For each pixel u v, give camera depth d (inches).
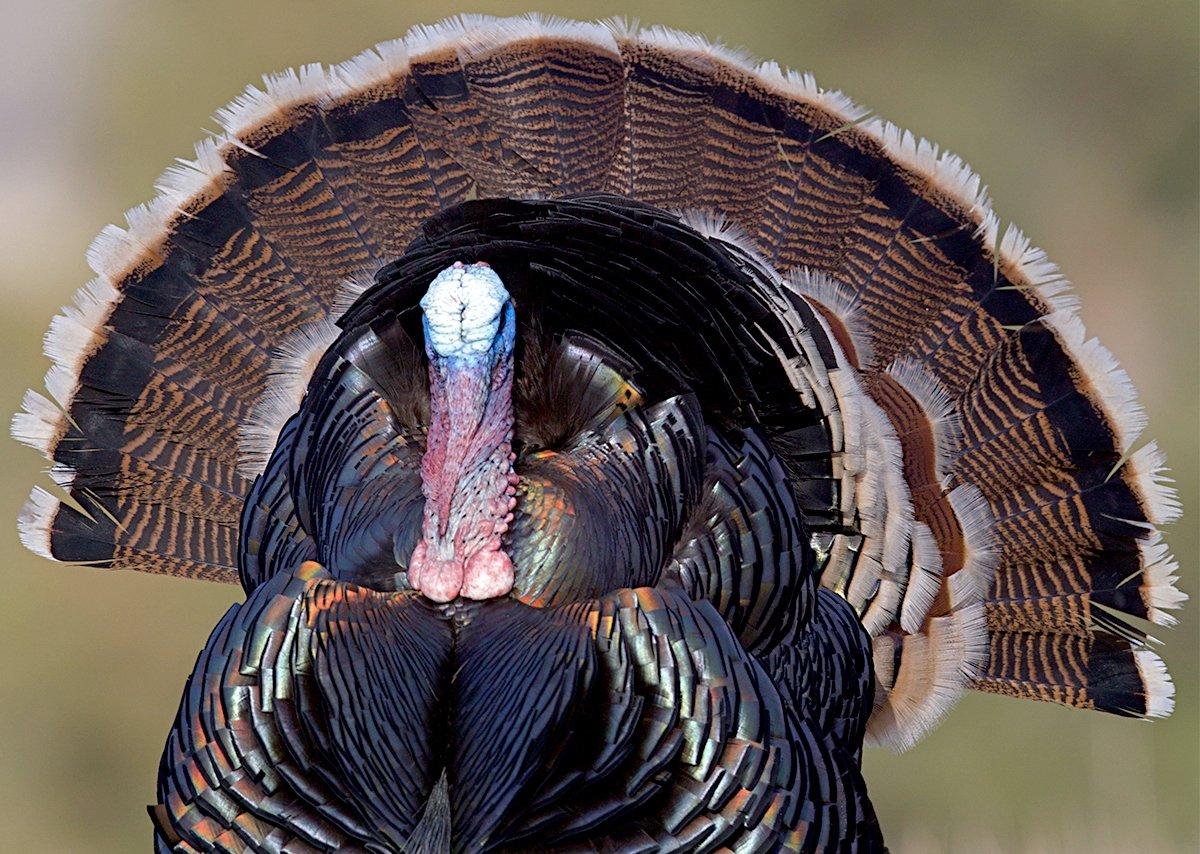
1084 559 725.9
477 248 559.5
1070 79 1370.6
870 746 710.5
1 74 1349.7
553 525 534.3
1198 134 1344.7
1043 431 721.6
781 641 584.1
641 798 518.6
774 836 527.8
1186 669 1013.8
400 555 539.5
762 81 738.2
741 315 592.4
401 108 719.1
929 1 1393.9
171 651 1013.8
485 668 517.0
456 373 524.4
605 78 730.2
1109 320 1251.2
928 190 731.4
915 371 721.6
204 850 525.0
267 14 1371.8
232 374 706.2
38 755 963.3
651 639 522.9
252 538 603.2
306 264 708.7
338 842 514.9
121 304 709.9
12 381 1123.3
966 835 816.3
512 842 517.7
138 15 1385.3
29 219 1273.4
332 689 512.4
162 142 1336.1
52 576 1031.6
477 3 1381.6
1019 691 732.7
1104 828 793.6
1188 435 1134.4
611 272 565.6
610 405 558.6
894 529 663.1
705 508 569.3
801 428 619.8
